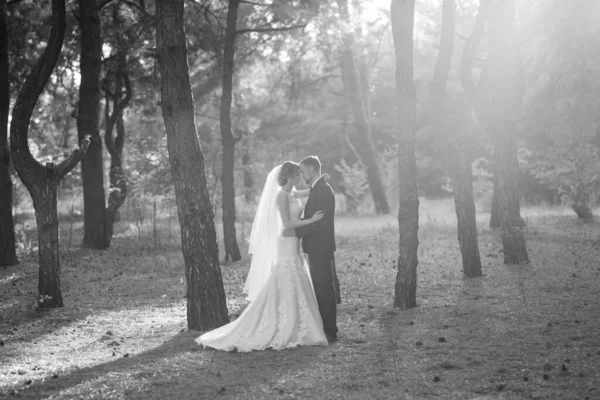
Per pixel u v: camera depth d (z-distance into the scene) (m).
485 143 24.14
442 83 11.84
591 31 18.44
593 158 19.64
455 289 10.40
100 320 9.07
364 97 28.80
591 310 8.09
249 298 7.52
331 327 7.13
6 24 16.08
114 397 5.22
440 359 6.15
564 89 18.70
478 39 12.83
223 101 15.84
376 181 27.80
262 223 7.41
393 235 19.81
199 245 7.99
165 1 7.81
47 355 7.01
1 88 15.00
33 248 18.27
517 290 9.87
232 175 15.95
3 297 11.27
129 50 20.34
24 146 9.86
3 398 5.26
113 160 21.80
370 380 5.52
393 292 10.61
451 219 22.67
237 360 6.34
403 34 8.86
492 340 6.86
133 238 21.52
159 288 11.95
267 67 28.33
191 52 20.44
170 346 7.14
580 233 17.23
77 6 19.88
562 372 5.51
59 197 22.84
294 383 5.47
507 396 4.98
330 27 17.95
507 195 12.79
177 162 7.93
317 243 7.13
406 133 8.95
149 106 23.50
